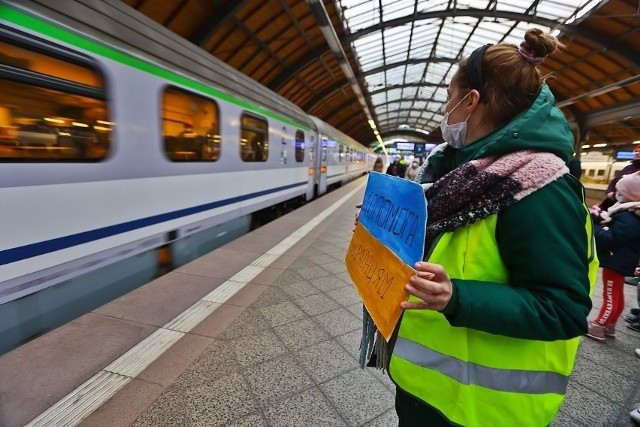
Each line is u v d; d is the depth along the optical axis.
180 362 2.20
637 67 11.98
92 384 1.95
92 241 2.78
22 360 2.12
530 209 0.74
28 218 2.29
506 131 0.81
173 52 3.77
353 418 1.83
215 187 4.69
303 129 9.20
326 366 2.24
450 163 1.12
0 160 2.12
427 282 0.75
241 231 5.72
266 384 2.04
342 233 6.02
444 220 0.85
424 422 0.94
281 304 3.12
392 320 0.82
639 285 2.97
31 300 2.34
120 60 2.98
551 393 0.82
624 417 1.93
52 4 2.42
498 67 0.87
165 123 3.59
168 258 3.82
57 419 1.69
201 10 9.82
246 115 5.54
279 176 7.36
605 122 17.45
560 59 14.96
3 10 2.11
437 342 0.88
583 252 0.75
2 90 2.12
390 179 1.06
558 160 0.78
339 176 16.06
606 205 3.27
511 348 0.81
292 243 5.17
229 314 2.87
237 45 12.80
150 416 1.75
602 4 10.30
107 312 2.79
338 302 3.22
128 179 3.12
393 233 0.95
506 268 0.82
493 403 0.81
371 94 25.70
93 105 2.74
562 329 0.72
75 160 2.60
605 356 2.52
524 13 12.35
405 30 15.25
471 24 14.45
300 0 11.22
